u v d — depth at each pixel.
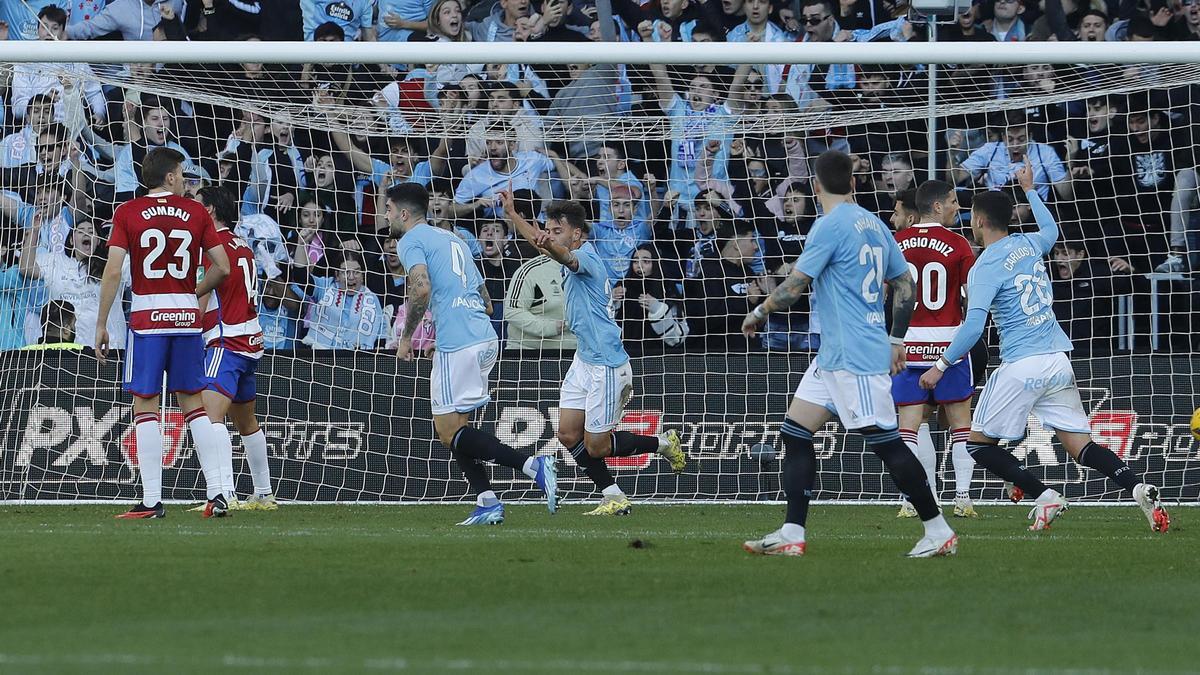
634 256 48.03
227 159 48.62
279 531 25.95
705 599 16.00
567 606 15.37
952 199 32.12
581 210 31.69
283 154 48.91
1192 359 37.22
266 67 48.00
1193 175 50.22
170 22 52.91
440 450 37.28
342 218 48.84
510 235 48.53
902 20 52.72
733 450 37.41
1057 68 48.59
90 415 36.62
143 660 11.73
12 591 16.33
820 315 20.72
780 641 12.98
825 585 17.42
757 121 45.78
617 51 33.28
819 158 20.86
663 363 37.69
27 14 52.53
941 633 13.55
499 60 33.66
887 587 17.23
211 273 29.94
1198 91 50.34
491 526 27.94
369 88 49.78
